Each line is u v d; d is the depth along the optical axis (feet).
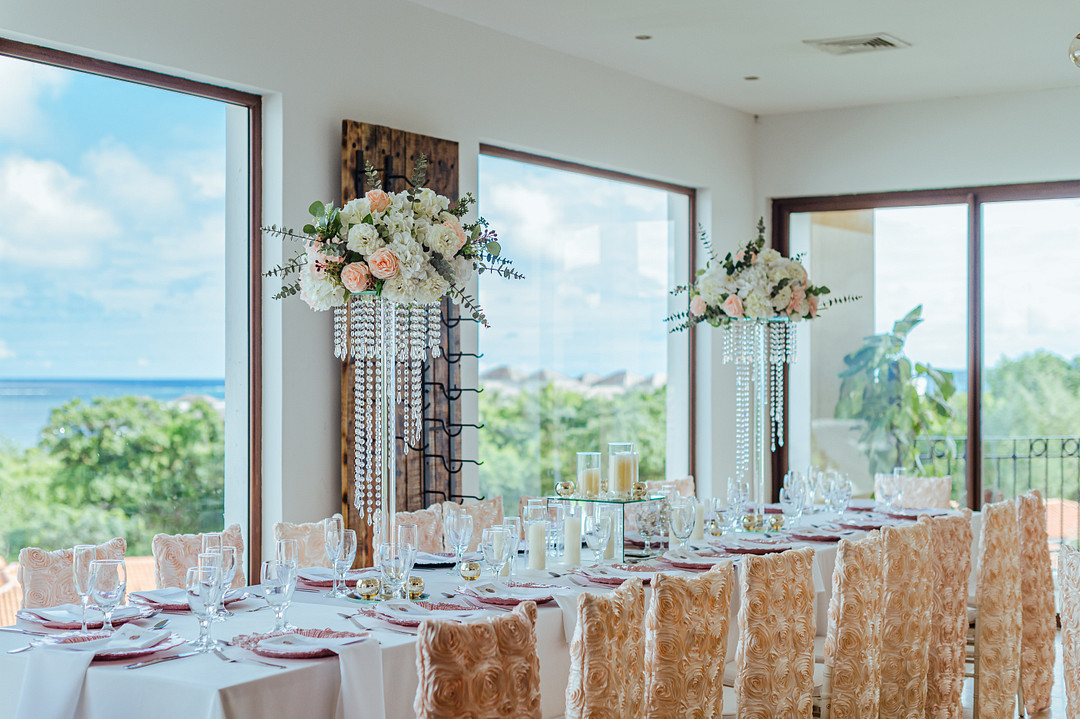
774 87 22.56
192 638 8.95
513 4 17.24
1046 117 22.38
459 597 10.55
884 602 11.64
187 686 7.52
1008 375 23.26
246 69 14.69
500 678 7.25
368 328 11.85
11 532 12.82
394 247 10.98
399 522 13.93
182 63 13.93
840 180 24.39
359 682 8.16
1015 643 14.74
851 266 24.76
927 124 23.49
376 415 15.83
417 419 11.99
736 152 24.68
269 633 8.76
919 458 24.09
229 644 8.60
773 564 10.02
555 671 10.10
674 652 8.89
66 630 9.18
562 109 20.02
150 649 8.28
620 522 13.19
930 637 12.76
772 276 16.72
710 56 20.26
